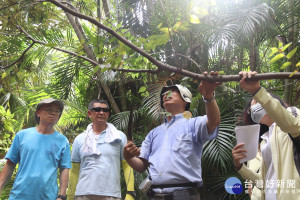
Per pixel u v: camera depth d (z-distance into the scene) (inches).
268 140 77.9
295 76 55.2
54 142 115.3
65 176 115.5
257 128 71.4
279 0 154.9
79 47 67.4
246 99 158.9
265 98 61.4
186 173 84.5
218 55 167.2
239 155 72.6
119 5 192.1
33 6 96.8
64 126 241.1
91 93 209.5
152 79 153.3
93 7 118.4
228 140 166.1
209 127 82.0
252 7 143.7
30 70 190.9
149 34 180.4
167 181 84.3
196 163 87.3
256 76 59.2
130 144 87.1
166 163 85.9
